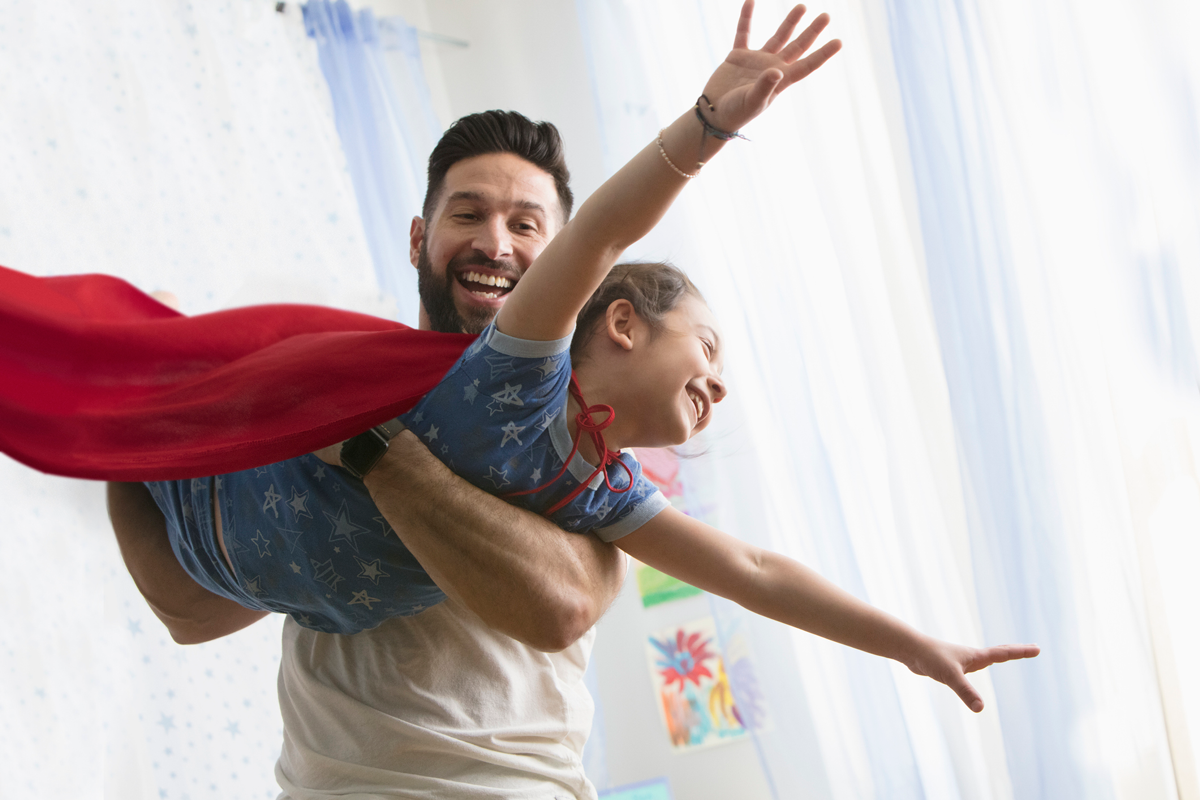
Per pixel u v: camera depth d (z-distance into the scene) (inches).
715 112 26.5
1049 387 87.2
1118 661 84.4
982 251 88.6
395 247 100.8
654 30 103.7
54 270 82.1
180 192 90.0
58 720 76.3
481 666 36.4
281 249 93.8
